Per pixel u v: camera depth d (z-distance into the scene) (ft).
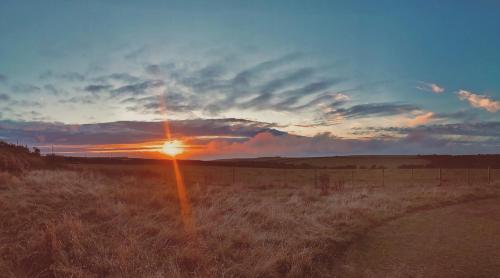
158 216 32.32
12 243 23.11
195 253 22.40
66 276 19.06
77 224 25.21
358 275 22.02
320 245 27.22
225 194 50.08
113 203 34.91
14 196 34.30
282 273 21.66
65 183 45.44
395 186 90.17
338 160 304.30
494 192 69.92
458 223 38.34
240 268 21.07
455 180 124.06
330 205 44.91
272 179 124.67
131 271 19.99
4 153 70.44
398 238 31.48
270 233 29.09
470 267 23.29
